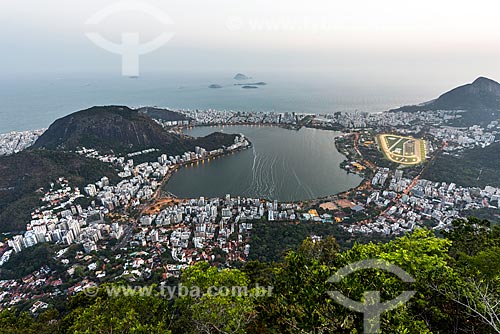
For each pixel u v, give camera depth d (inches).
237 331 286.0
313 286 232.5
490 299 249.6
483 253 260.2
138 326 287.7
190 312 327.9
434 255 273.0
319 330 218.1
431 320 276.4
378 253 270.8
